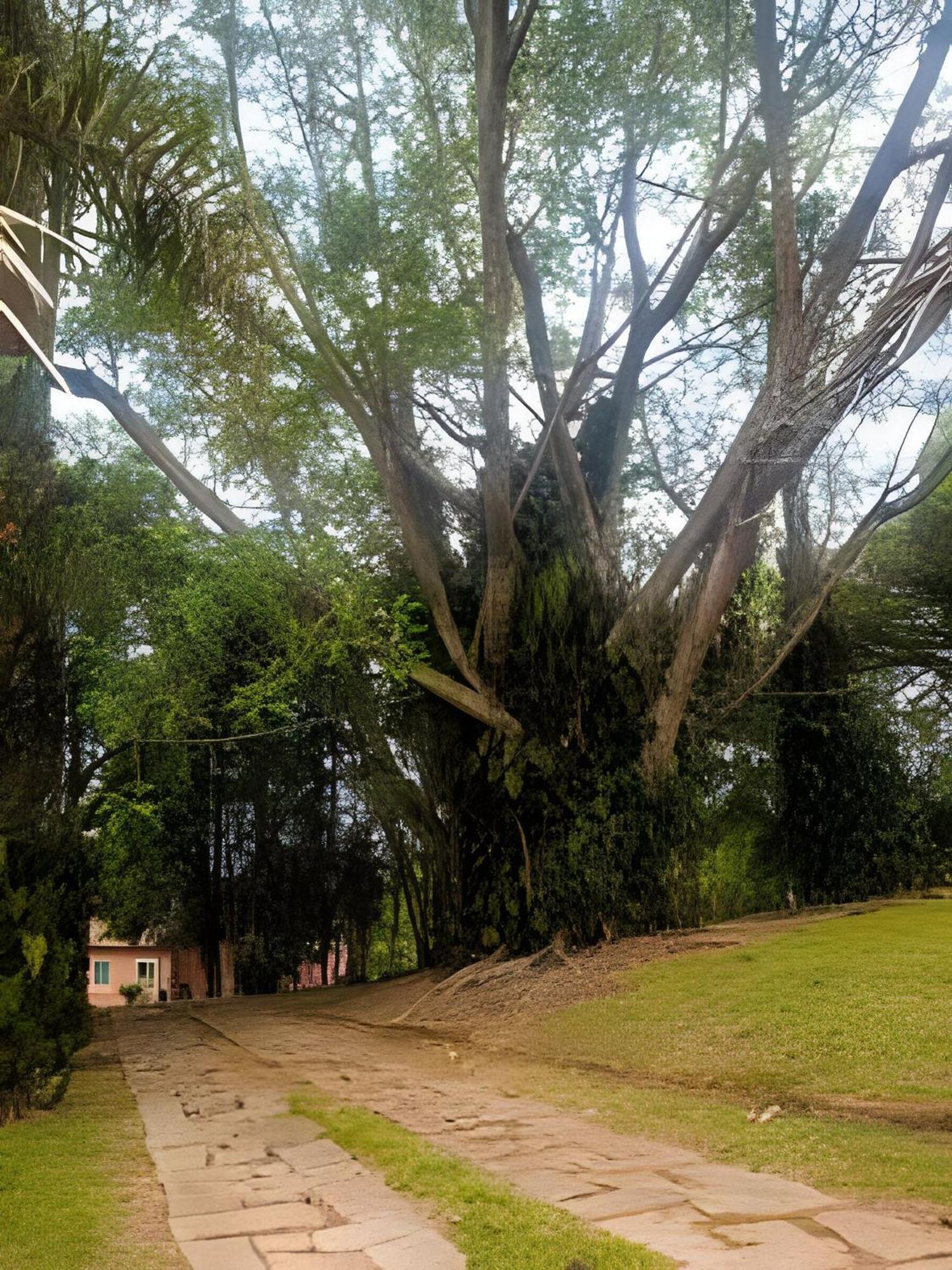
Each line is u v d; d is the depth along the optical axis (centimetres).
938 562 2889
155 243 1773
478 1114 1033
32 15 1423
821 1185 701
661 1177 739
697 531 2208
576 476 2333
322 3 2128
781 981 1530
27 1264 544
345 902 3334
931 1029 1207
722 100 2228
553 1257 542
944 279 1653
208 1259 561
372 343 2061
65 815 1540
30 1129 952
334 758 3212
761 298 2302
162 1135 930
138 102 1598
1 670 1483
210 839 3353
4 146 1337
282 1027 1959
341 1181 744
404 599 2227
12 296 1161
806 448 2006
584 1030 1566
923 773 2831
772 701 2567
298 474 2277
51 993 1178
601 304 2519
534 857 2227
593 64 2184
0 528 1554
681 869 2245
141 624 2619
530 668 2275
